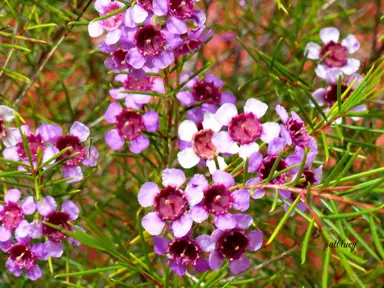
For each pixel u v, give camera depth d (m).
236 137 0.16
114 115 0.19
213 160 0.16
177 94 0.19
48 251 0.17
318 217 0.13
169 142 0.21
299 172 0.14
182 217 0.15
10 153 0.18
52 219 0.17
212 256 0.15
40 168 0.16
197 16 0.17
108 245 0.14
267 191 0.17
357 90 0.16
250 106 0.16
